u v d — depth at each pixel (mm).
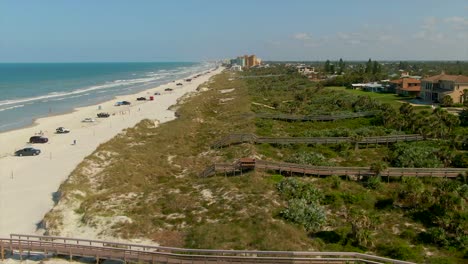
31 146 65000
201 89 154000
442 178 45375
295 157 53156
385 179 45750
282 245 30391
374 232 34156
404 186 40688
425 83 107250
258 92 136875
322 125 78938
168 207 39000
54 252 30047
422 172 45688
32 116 98750
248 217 35625
